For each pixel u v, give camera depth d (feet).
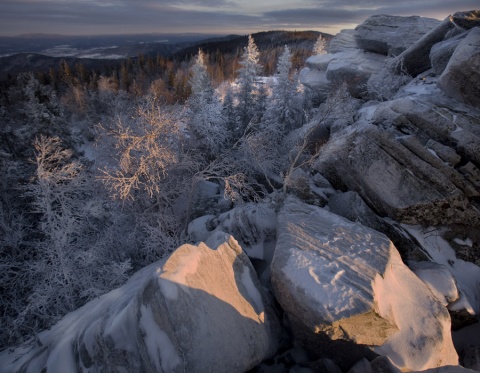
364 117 46.68
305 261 25.13
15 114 88.99
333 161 39.17
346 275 23.68
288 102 77.82
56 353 25.57
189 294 20.22
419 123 37.17
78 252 42.96
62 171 43.55
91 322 25.86
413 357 21.38
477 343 27.91
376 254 26.30
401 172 33.96
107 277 42.09
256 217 38.60
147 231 48.49
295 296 22.98
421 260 32.48
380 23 70.64
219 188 75.66
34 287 41.27
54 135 54.95
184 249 22.65
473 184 31.63
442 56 45.19
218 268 23.93
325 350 24.04
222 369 19.76
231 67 283.38
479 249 31.71
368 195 36.45
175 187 56.85
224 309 21.61
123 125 55.26
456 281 29.48
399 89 52.85
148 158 49.55
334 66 74.38
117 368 21.02
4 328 37.96
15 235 46.39
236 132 83.35
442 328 23.09
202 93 83.51
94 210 45.11
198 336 19.29
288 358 24.90
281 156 64.75
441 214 32.68
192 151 63.57
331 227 30.32
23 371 26.32
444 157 33.53
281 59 77.51
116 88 223.51
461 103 37.45
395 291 24.31
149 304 20.26
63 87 231.71
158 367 18.86
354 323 21.12
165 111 54.24
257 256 36.06
